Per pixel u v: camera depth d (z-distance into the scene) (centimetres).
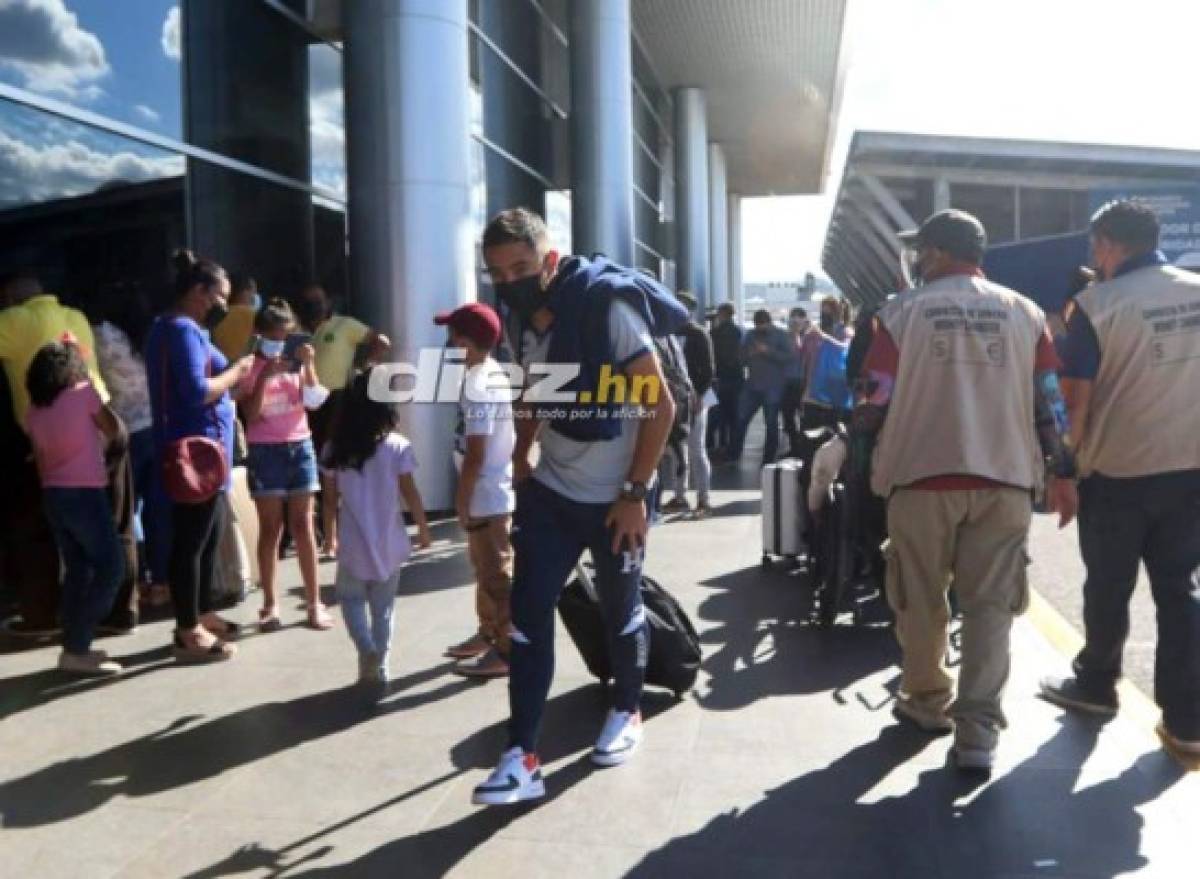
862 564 619
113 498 557
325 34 957
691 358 903
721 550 773
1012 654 512
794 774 378
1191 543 390
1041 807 348
